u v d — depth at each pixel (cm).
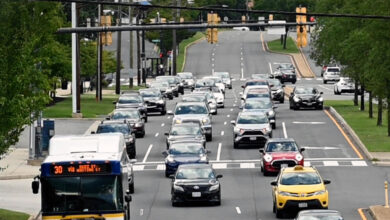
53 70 13200
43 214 5212
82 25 18862
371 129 11425
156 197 7725
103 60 19000
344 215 6744
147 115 13662
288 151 8700
